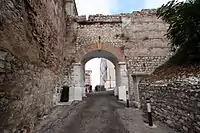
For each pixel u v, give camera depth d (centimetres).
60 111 739
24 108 429
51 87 782
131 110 769
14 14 396
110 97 1391
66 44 1235
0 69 315
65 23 1241
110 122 552
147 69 1188
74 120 579
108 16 1298
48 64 727
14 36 390
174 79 507
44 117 618
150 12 1288
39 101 576
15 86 377
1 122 310
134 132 445
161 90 539
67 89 1093
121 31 1271
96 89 3186
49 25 739
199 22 573
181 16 621
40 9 603
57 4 936
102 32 1271
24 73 437
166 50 1208
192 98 363
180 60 755
